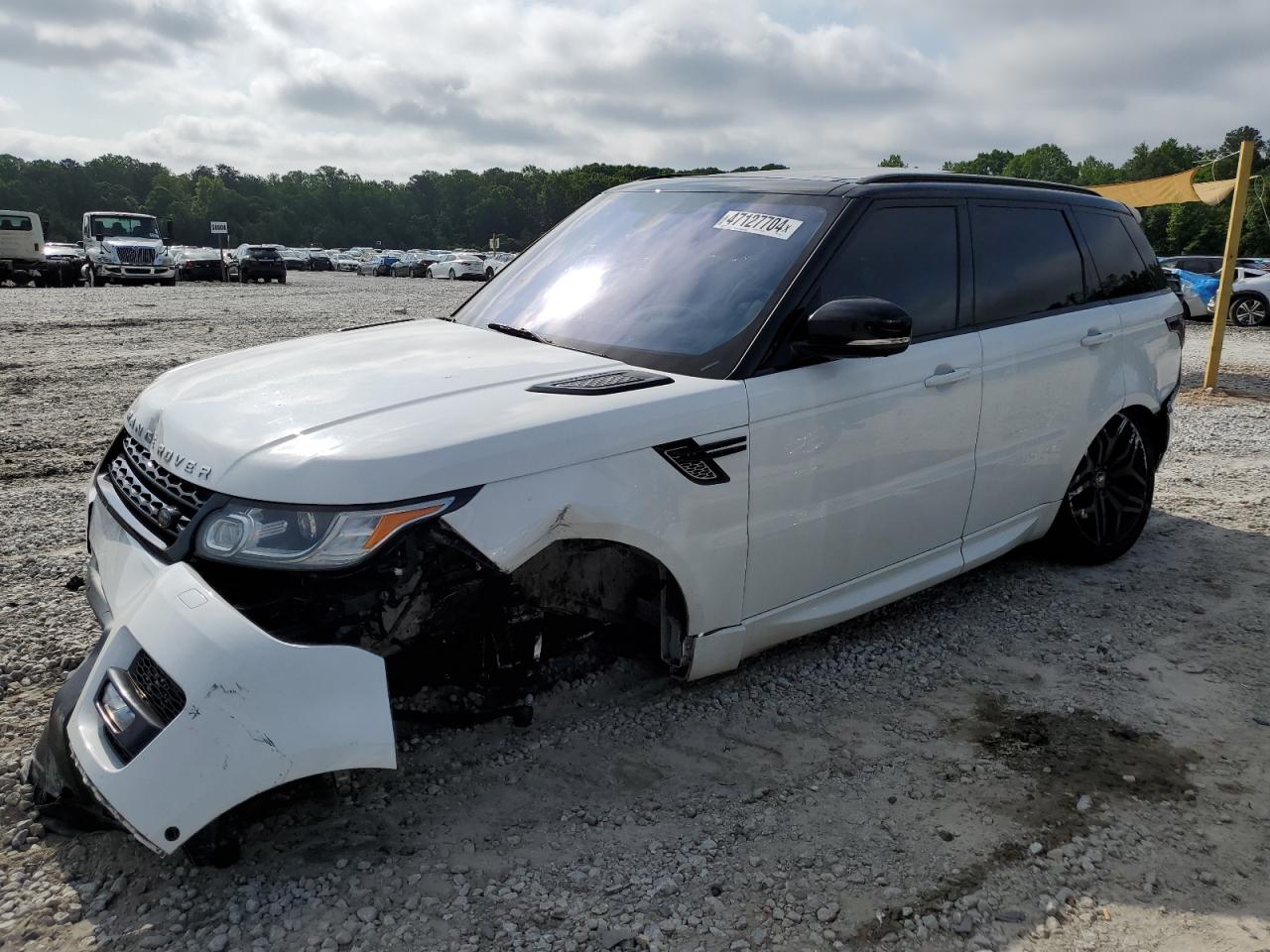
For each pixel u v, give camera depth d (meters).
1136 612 4.36
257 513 2.41
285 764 2.22
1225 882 2.56
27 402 8.89
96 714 2.39
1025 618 4.27
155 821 2.18
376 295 27.53
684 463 2.92
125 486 2.90
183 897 2.39
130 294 25.41
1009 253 4.14
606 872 2.54
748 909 2.41
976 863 2.60
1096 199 4.83
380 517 2.40
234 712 2.21
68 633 3.78
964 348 3.81
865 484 3.47
